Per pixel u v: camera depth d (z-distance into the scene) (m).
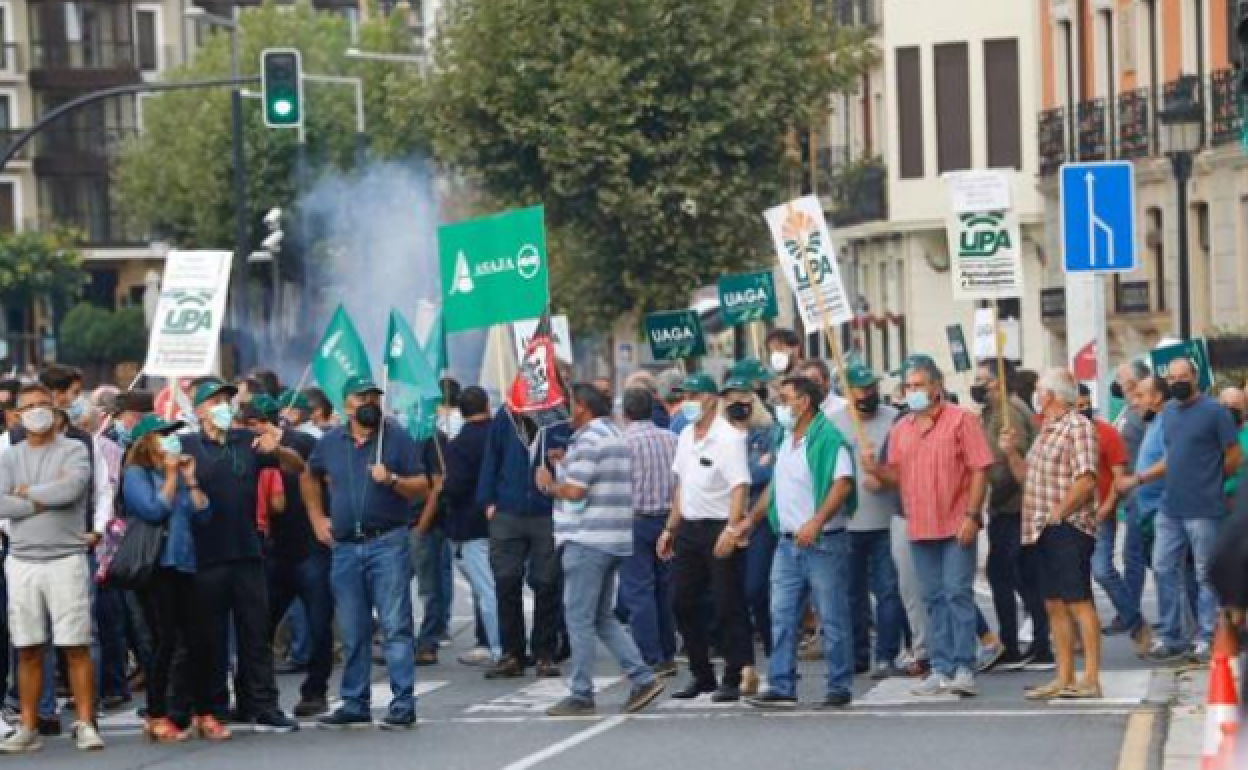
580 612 42.22
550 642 49.34
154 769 37.28
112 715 44.94
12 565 39.78
